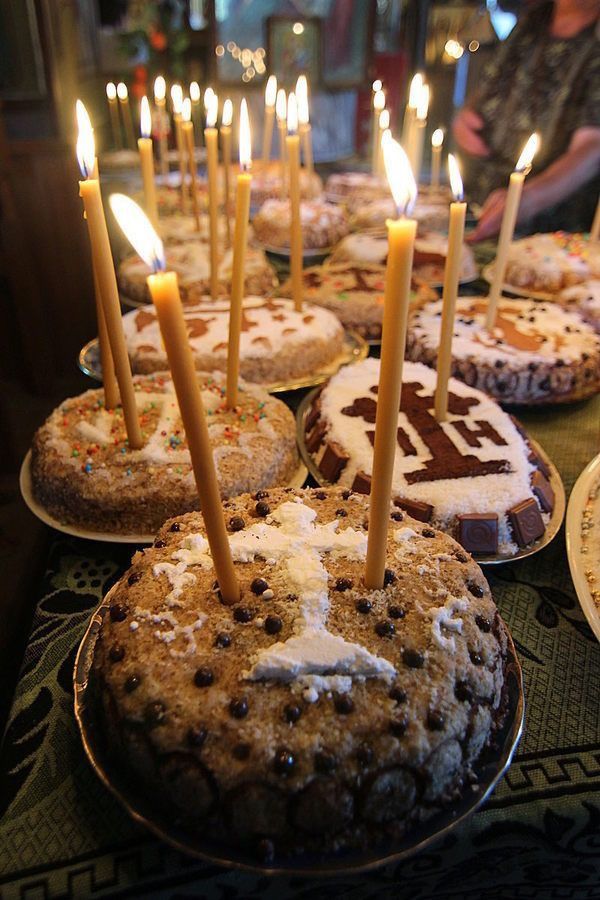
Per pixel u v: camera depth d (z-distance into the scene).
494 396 0.58
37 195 1.61
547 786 0.29
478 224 1.00
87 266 1.32
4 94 1.71
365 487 0.42
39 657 0.35
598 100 0.90
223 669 0.27
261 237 1.02
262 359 0.59
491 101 1.08
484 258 0.93
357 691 0.27
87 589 0.39
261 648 0.28
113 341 0.40
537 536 0.41
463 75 1.78
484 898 0.32
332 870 0.24
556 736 0.31
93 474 0.42
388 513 0.29
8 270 1.29
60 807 0.28
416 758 0.25
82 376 0.96
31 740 0.31
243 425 0.47
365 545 0.33
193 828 0.25
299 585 0.31
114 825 0.28
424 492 0.41
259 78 1.72
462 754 0.26
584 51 0.92
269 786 0.24
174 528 0.36
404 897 0.29
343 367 0.56
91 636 0.33
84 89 1.96
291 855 0.24
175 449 0.44
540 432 0.54
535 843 0.28
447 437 0.47
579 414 0.57
